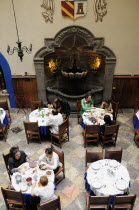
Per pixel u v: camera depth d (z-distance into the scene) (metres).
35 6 6.58
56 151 4.80
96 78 8.52
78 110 7.29
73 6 6.50
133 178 5.08
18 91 8.31
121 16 6.70
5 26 6.96
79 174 5.24
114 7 6.54
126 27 6.89
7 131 7.10
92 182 4.04
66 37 7.16
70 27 6.91
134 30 6.95
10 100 8.55
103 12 6.61
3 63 7.69
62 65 8.49
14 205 4.43
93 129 5.80
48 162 4.51
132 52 7.39
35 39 7.19
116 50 7.35
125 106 8.55
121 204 3.80
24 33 7.08
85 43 7.36
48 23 6.87
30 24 6.90
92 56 8.10
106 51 7.36
